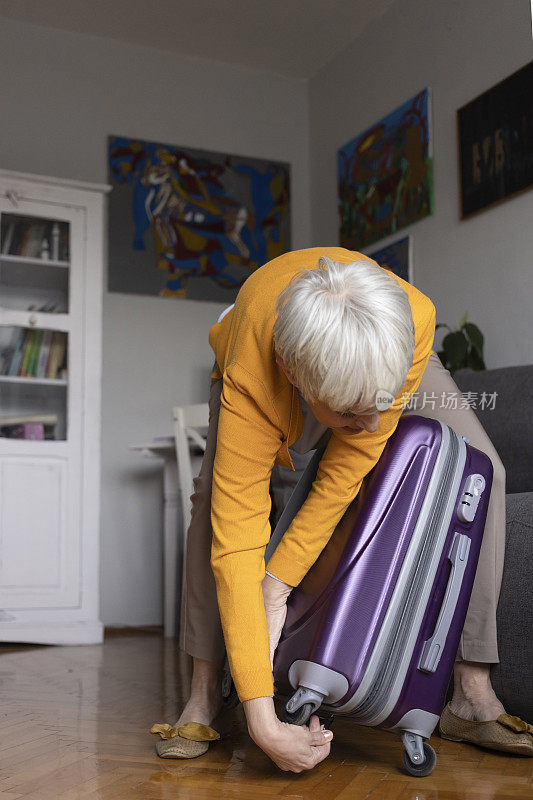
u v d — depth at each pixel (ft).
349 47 15.44
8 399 12.46
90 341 12.96
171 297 15.19
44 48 14.74
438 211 12.75
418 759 4.52
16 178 12.76
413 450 4.57
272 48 15.66
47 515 12.36
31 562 12.17
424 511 4.50
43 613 12.11
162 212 15.28
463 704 5.31
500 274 11.41
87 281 13.06
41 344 12.75
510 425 8.26
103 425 14.49
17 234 12.78
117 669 9.14
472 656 5.25
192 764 4.84
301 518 4.43
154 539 14.53
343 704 4.33
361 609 4.34
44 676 8.61
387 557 4.41
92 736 5.62
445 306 12.50
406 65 13.74
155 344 14.98
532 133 10.84
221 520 4.21
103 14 14.49
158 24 14.83
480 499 4.75
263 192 16.17
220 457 4.19
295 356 3.43
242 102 16.24
